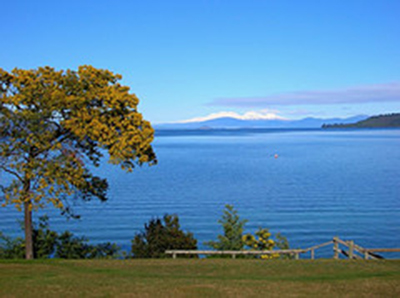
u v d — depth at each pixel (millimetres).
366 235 41031
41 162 22719
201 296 14859
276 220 47281
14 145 22062
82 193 26500
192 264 22000
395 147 183500
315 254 35281
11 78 23484
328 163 115125
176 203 57812
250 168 104125
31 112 22453
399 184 74000
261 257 26500
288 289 15773
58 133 24078
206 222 46781
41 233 26969
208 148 193750
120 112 24938
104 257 26594
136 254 26391
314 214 50281
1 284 16438
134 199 60781
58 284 16484
